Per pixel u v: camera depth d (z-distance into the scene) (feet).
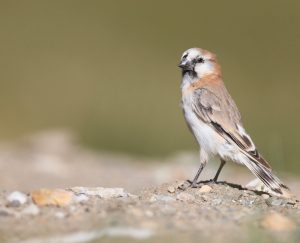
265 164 30.30
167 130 72.69
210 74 33.47
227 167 50.72
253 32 108.06
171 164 51.90
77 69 94.02
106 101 81.61
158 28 108.99
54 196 26.17
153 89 86.79
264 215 25.67
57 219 24.41
